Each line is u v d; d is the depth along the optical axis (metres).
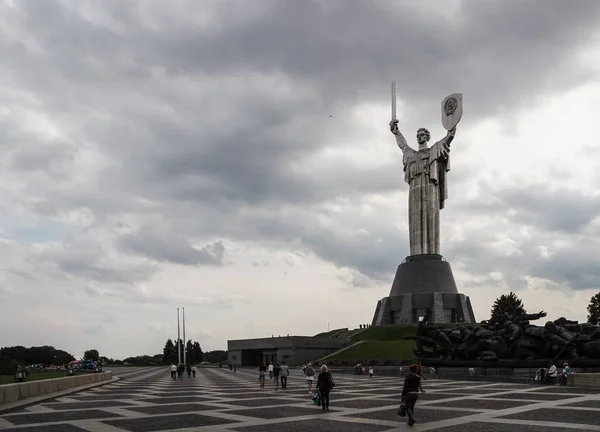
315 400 23.33
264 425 17.88
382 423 18.14
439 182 108.62
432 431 16.30
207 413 21.42
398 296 104.62
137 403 26.00
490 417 19.38
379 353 76.31
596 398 26.58
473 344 52.03
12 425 17.98
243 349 105.69
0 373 53.66
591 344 44.88
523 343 48.22
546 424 17.45
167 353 167.38
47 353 143.62
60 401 27.25
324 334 117.81
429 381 45.03
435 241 106.94
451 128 106.19
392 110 115.50
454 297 102.50
